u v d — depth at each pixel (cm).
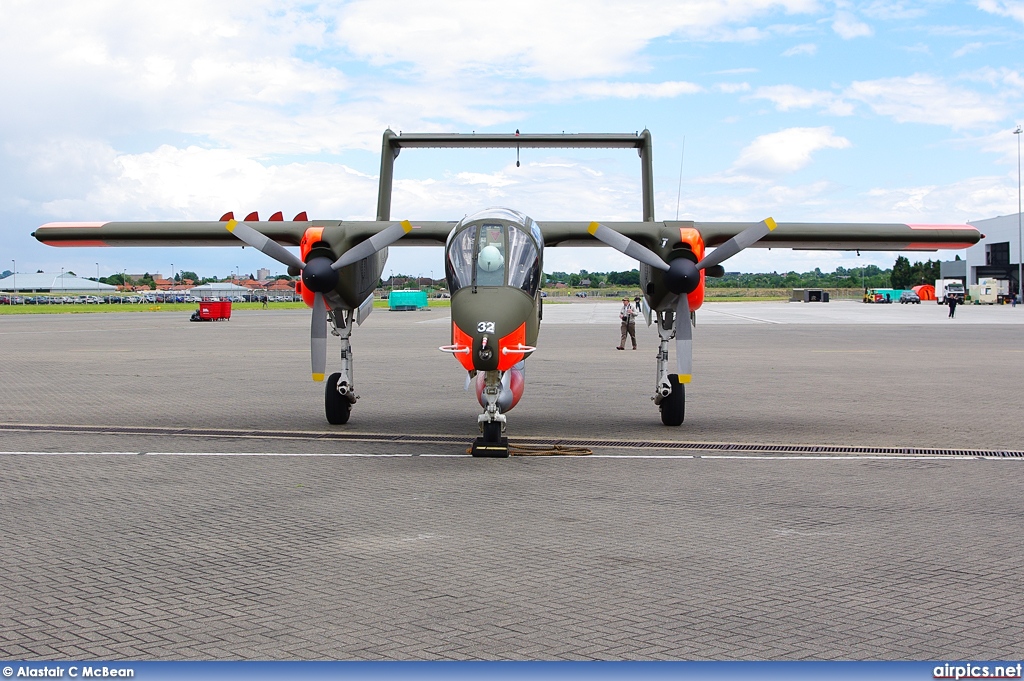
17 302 14312
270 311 9244
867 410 1667
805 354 3048
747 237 1367
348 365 1487
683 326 1405
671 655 532
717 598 628
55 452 1223
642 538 783
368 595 636
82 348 3484
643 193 1655
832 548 751
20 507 899
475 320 1146
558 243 1578
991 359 2822
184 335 4438
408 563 710
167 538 783
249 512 879
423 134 1645
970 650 538
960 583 659
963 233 1590
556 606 613
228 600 625
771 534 796
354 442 1315
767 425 1484
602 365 2681
